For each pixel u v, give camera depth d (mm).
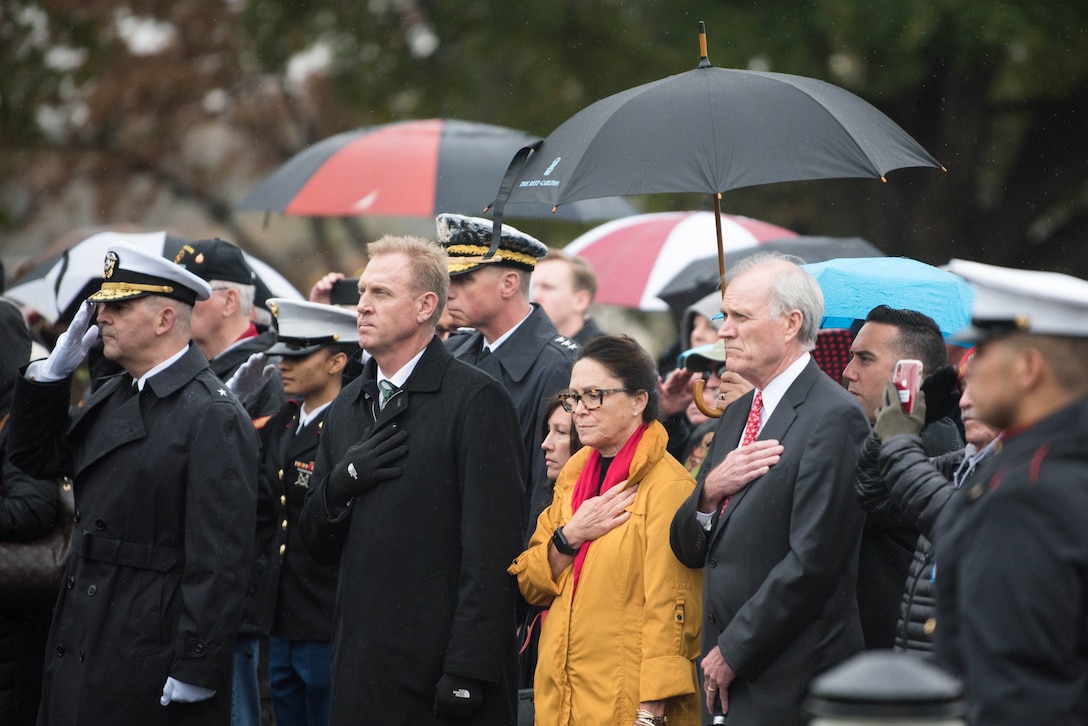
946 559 10023
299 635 19219
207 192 65625
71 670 16359
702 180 16219
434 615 15789
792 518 14492
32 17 63750
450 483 16031
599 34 63562
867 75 59750
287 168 27438
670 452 21359
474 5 65250
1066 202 63094
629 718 15641
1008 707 9008
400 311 16266
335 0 66125
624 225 33969
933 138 61781
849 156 16453
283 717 19766
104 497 16578
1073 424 9641
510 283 19875
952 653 10023
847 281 19156
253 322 24141
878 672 7652
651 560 15812
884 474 13344
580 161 17000
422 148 26703
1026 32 56469
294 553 19438
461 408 16109
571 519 16344
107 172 64750
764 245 28609
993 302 10016
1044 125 62125
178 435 16578
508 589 15820
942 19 56906
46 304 28031
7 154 63750
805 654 14289
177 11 64438
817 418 14734
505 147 27297
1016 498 9375
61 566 19219
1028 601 9102
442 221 20047
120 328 16906
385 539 15906
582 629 15977
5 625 19438
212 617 16031
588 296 27297
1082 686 9094
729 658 14289
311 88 65500
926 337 16094
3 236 64688
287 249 69562
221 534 16281
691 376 21266
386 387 16594
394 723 15633
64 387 17484
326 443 17125
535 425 19375
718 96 17031
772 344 15164
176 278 17078
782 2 59469
